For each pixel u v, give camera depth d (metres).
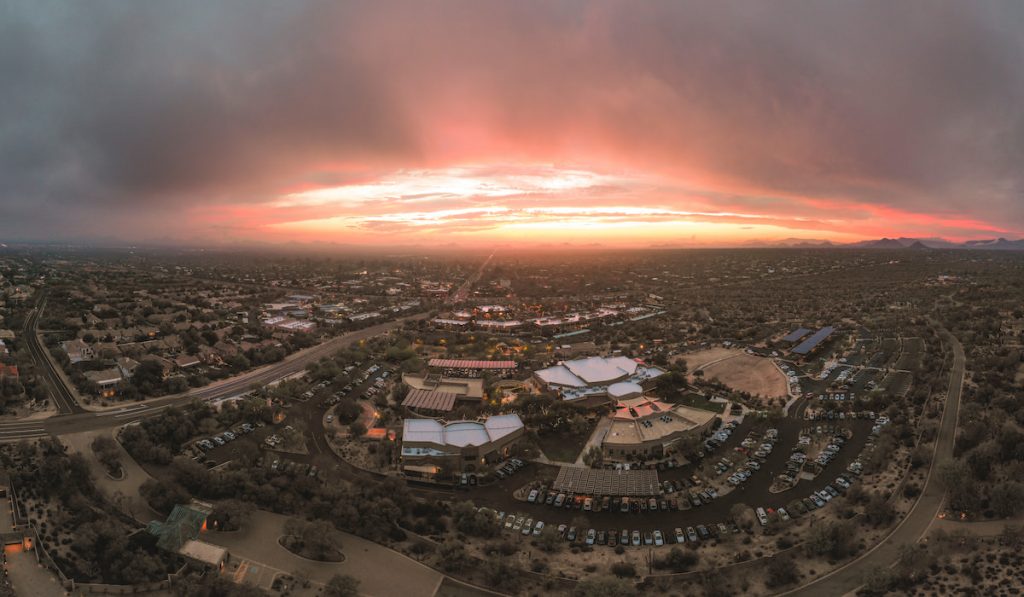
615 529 162.75
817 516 165.00
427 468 194.00
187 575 142.50
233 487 176.62
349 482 187.88
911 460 185.38
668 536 158.38
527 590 139.88
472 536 161.38
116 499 170.00
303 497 179.75
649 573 143.12
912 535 153.25
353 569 148.12
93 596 135.75
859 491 170.75
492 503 177.75
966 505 158.25
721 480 187.25
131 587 137.50
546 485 186.25
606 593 129.75
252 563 149.12
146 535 152.75
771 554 148.62
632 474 180.75
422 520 165.88
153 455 193.25
